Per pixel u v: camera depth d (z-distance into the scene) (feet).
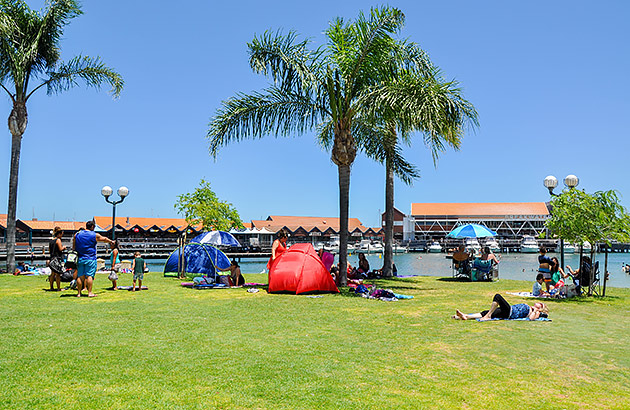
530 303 38.81
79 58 64.49
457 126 43.98
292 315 30.42
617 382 16.74
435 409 13.98
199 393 14.94
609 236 43.88
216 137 50.62
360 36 46.80
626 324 28.04
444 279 64.28
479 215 371.15
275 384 15.92
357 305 35.40
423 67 52.03
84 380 16.12
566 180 50.57
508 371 17.88
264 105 50.67
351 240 351.87
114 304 34.45
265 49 48.21
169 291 44.16
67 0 61.77
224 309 32.78
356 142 57.31
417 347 21.54
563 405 14.49
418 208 391.24
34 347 20.66
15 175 62.13
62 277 45.32
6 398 14.26
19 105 62.23
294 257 44.47
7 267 61.41
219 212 165.99
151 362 18.39
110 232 230.68
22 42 59.93
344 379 16.62
